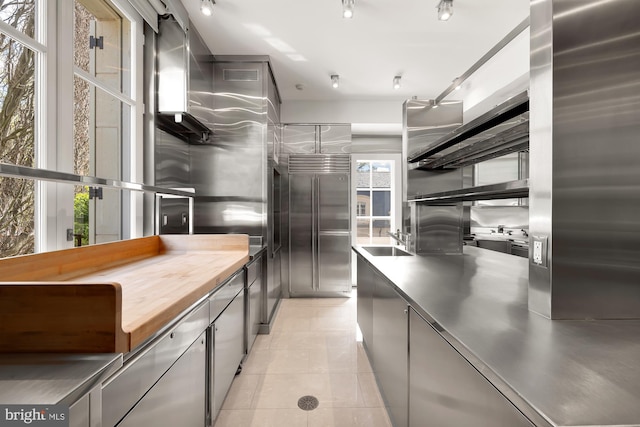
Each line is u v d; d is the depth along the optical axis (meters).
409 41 3.17
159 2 2.47
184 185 3.33
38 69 1.60
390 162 5.50
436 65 3.68
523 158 4.52
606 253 1.13
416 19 2.81
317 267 4.80
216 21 2.82
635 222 1.14
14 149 1.48
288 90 4.41
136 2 2.30
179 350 1.33
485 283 1.68
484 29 2.96
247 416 2.00
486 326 1.05
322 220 4.80
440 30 2.98
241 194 3.48
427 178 3.08
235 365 2.29
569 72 1.12
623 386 0.69
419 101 3.13
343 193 4.81
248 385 2.36
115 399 0.90
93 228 2.06
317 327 3.55
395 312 1.76
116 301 0.82
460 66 3.71
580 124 1.12
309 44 3.24
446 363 1.12
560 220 1.12
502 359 0.81
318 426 1.91
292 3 2.58
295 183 4.80
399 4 2.60
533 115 1.21
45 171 1.09
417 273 1.94
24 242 1.54
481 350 0.87
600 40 1.12
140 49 2.51
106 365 0.77
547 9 1.13
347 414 2.02
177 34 2.65
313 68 3.76
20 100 1.51
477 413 0.92
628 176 1.14
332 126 4.81
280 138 4.77
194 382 1.51
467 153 2.16
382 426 1.91
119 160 2.35
